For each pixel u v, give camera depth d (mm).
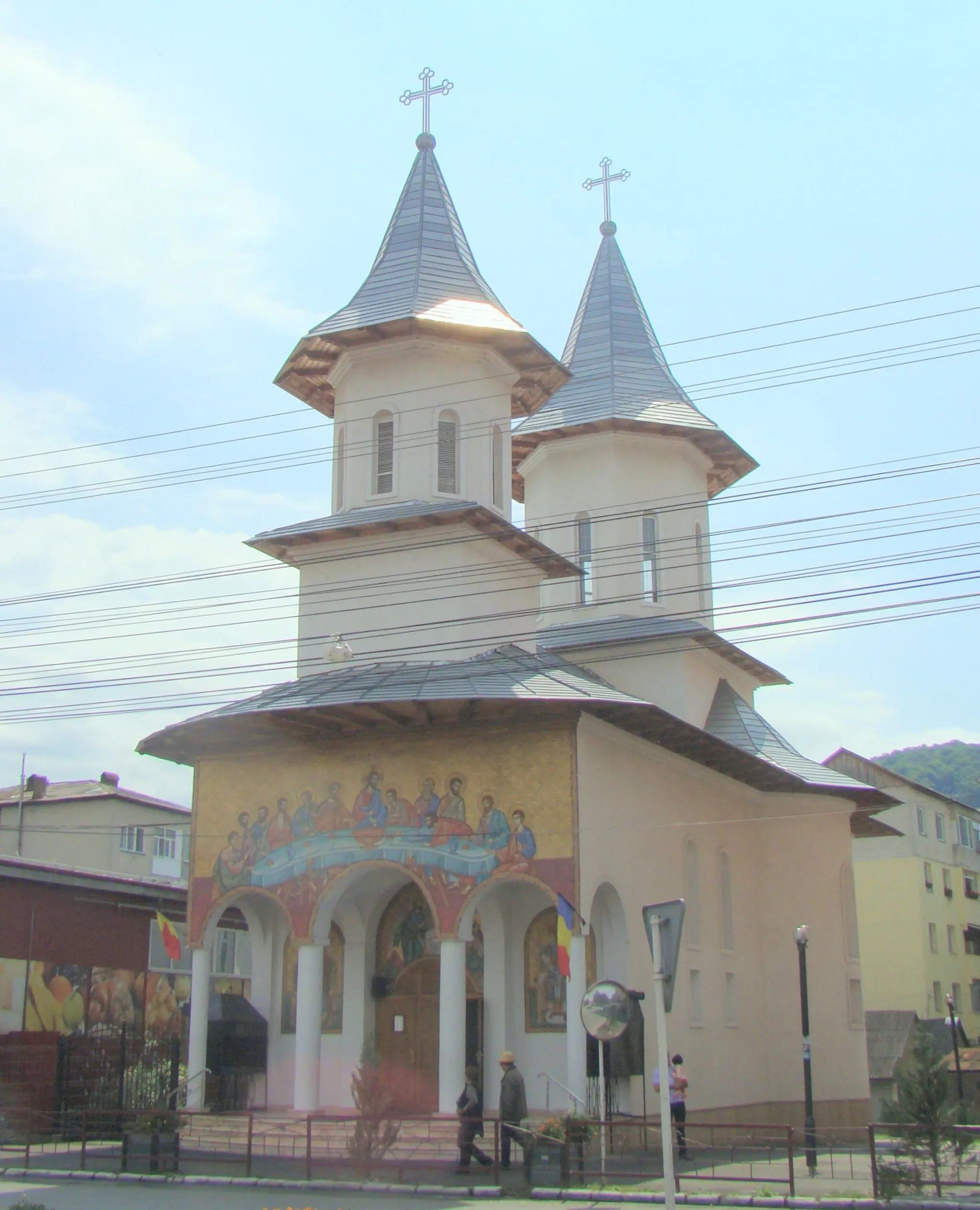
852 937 36406
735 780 34562
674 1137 24391
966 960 65750
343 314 32750
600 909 27766
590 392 38344
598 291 41062
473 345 32438
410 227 34406
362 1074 22625
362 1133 21969
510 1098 22641
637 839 28734
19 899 31766
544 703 25875
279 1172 22688
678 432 37656
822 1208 19000
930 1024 54625
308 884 27516
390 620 30547
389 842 27062
